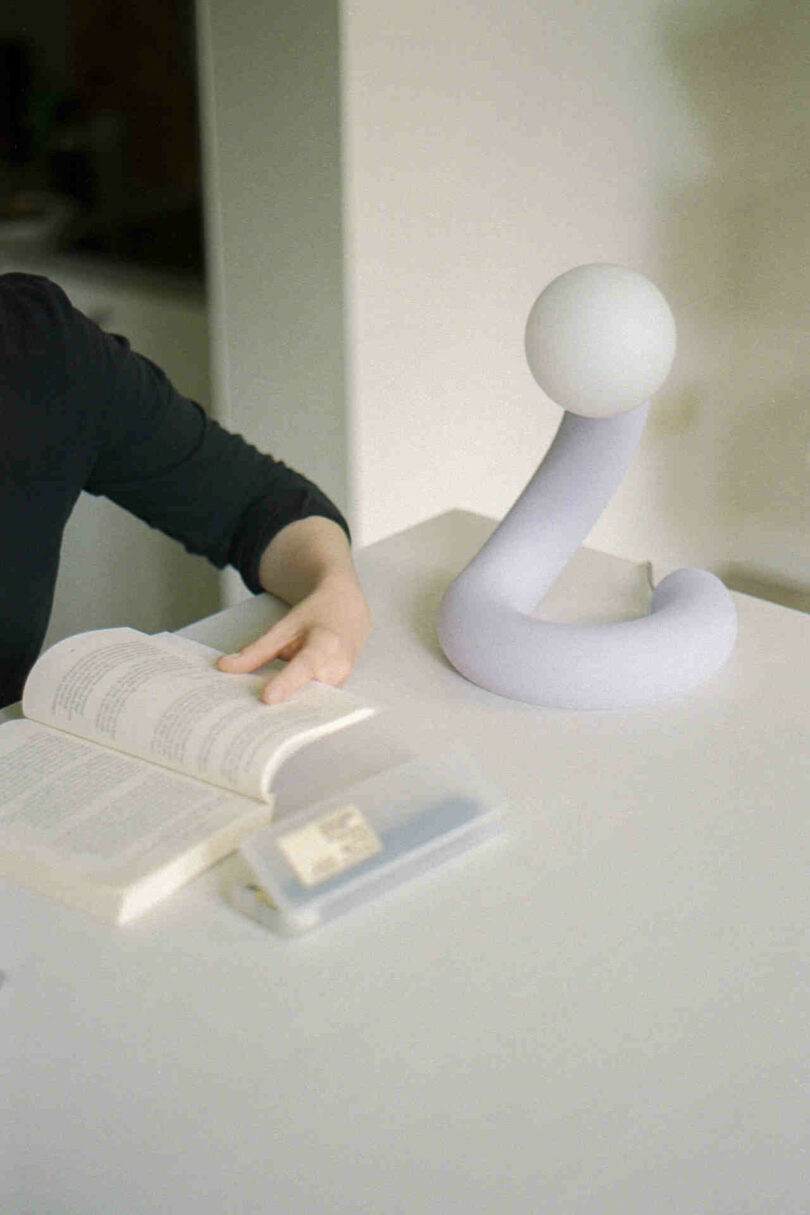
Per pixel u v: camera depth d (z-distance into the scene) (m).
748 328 1.97
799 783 0.79
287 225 1.78
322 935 0.64
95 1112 0.53
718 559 2.19
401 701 0.88
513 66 1.74
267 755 0.71
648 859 0.71
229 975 0.62
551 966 0.62
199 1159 0.51
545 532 0.96
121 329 2.55
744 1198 0.50
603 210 1.93
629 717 0.87
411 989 0.61
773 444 2.02
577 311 0.79
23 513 1.01
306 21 1.62
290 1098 0.54
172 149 2.90
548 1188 0.50
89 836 0.68
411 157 1.70
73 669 0.81
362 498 1.85
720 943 0.64
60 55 2.93
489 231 1.84
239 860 0.69
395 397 1.83
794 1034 0.58
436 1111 0.54
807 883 0.69
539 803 0.76
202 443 1.10
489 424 2.00
